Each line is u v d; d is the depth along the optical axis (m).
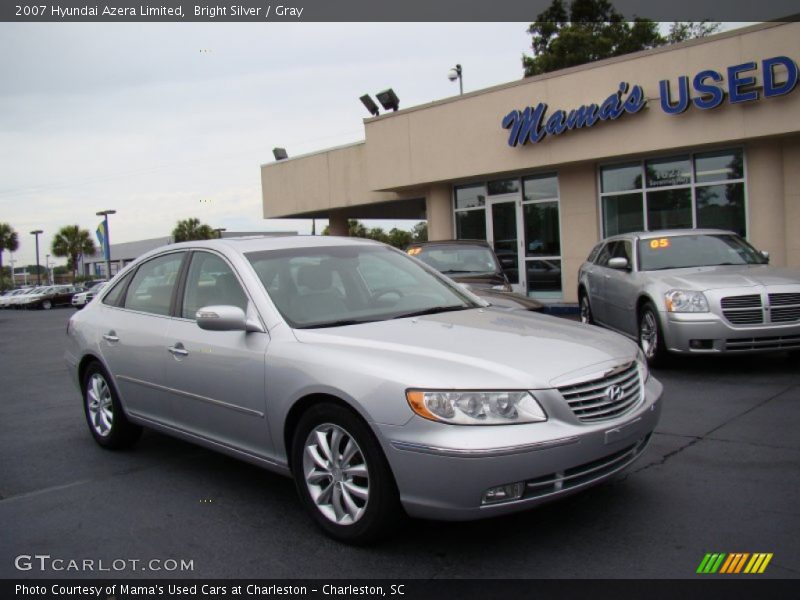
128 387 5.08
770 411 5.72
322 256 4.68
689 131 11.96
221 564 3.42
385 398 3.23
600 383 3.42
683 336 7.18
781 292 6.99
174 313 4.74
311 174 20.64
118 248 70.38
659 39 30.06
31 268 108.62
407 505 3.21
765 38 11.10
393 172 16.58
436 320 4.09
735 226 12.40
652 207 13.43
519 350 3.50
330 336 3.76
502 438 3.07
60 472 5.02
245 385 3.98
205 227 63.59
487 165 14.80
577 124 13.16
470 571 3.22
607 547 3.39
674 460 4.60
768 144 11.80
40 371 10.79
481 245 11.37
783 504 3.79
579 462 3.23
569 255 14.59
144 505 4.27
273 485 4.56
